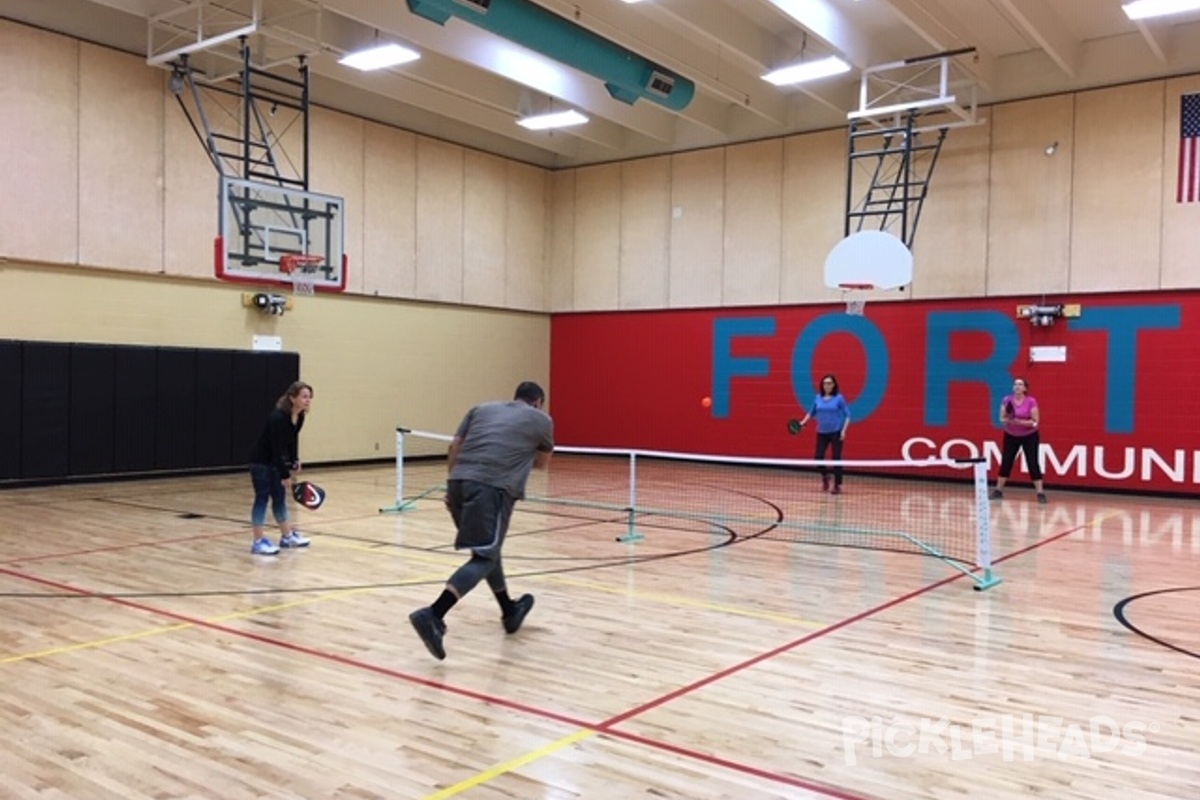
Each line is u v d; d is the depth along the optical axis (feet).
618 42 38.29
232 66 41.86
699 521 32.04
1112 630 17.90
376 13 36.17
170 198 41.14
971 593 21.07
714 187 52.37
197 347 42.45
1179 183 39.58
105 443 39.27
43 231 37.11
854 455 48.16
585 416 58.13
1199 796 10.65
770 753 11.78
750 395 51.44
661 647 16.53
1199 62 38.88
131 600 19.58
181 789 10.56
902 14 35.22
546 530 29.63
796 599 20.34
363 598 19.94
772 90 47.75
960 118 44.29
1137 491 40.93
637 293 55.57
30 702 13.37
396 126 50.14
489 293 55.52
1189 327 39.68
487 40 40.98
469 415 17.04
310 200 38.60
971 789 10.78
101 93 38.73
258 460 24.90
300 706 13.34
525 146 57.41
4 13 35.76
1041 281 42.88
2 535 27.40
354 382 49.14
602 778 10.97
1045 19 37.17
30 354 36.88
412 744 11.97
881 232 40.88
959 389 45.21
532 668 15.26
